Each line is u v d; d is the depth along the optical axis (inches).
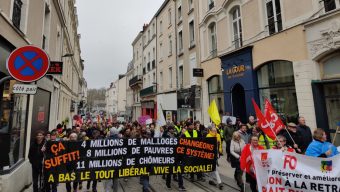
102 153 207.8
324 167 151.8
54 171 194.9
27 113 269.9
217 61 534.6
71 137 232.2
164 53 892.6
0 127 205.0
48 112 393.7
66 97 713.6
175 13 791.1
